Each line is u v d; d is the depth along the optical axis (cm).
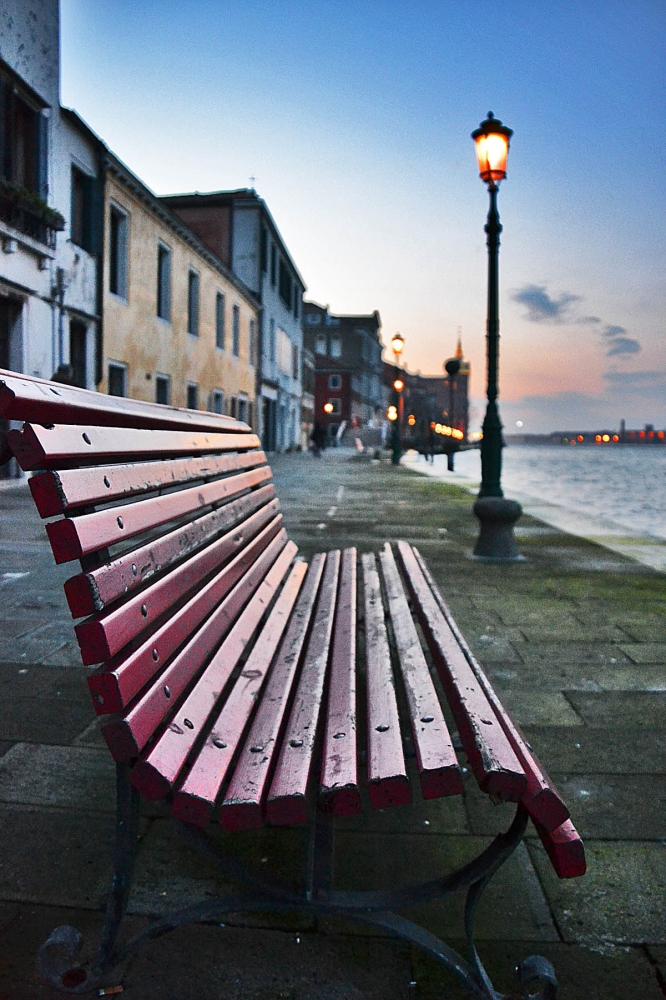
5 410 156
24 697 363
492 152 764
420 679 253
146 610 194
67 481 168
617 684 399
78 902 216
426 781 175
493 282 791
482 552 779
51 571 647
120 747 166
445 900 221
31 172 1498
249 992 185
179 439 278
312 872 180
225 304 3050
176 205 3728
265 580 365
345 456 4731
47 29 1516
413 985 188
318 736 214
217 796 181
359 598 418
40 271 1513
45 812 263
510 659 441
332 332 9862
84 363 1759
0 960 192
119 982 187
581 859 175
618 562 765
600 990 187
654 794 283
